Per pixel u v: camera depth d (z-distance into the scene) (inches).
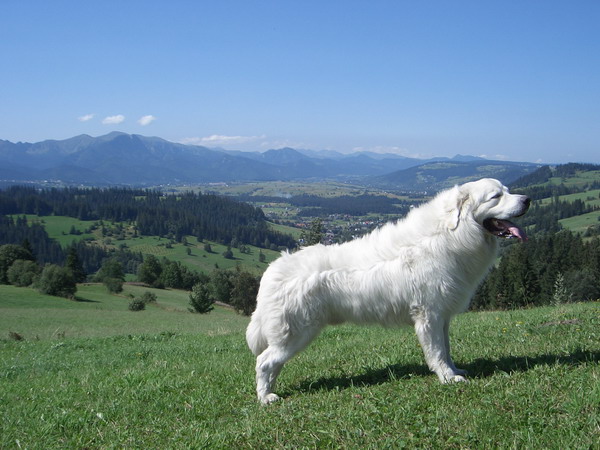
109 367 146.2
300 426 72.8
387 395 80.5
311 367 107.3
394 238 89.0
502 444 61.4
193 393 94.9
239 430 74.4
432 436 65.1
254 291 967.6
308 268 89.0
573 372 78.7
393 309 88.1
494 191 86.0
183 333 248.5
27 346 227.1
